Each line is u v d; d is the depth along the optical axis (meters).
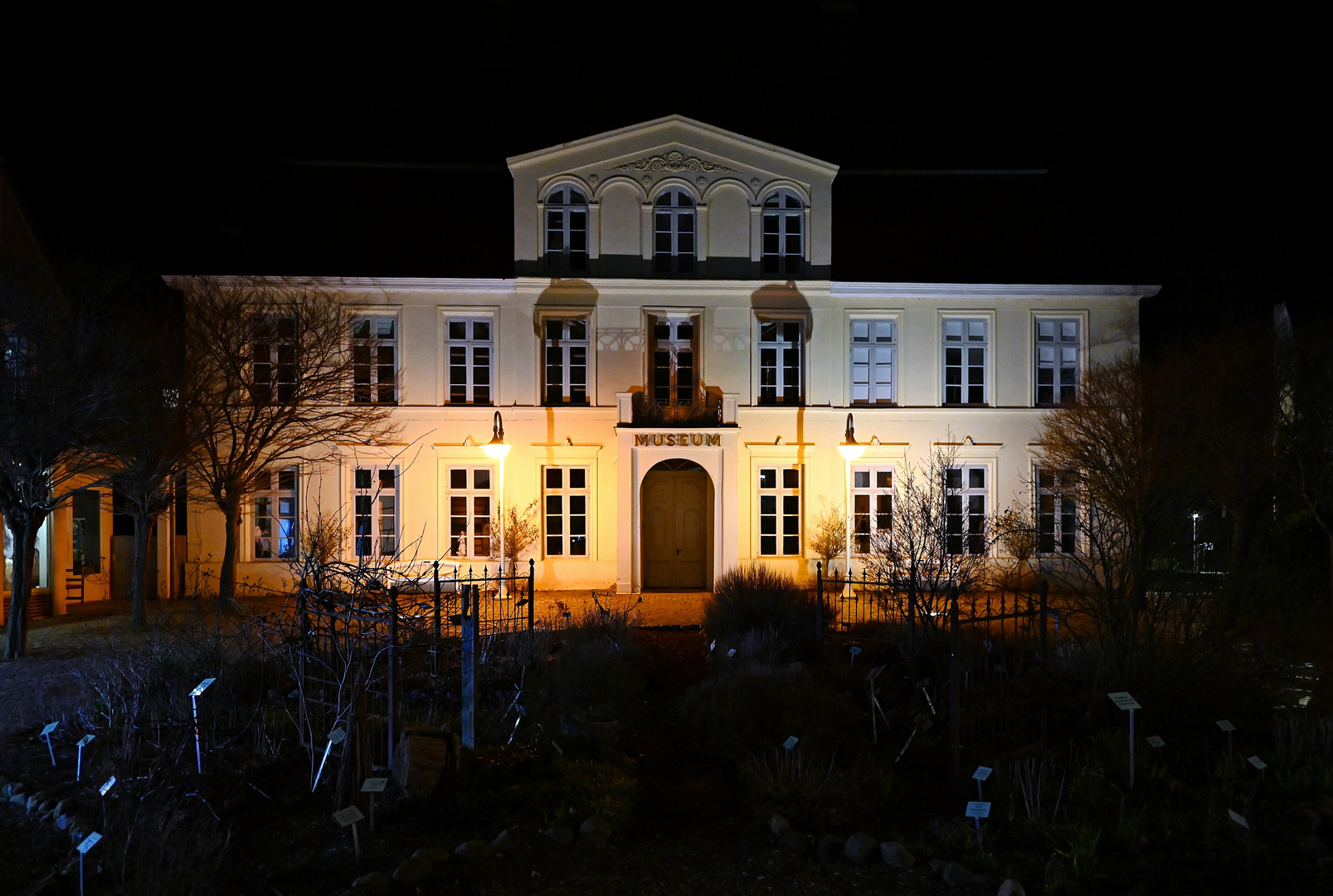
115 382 15.61
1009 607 18.56
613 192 23.98
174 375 18.39
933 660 11.80
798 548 24.16
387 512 23.77
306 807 7.50
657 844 7.23
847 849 6.87
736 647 13.16
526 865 6.61
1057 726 9.80
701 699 10.48
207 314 20.22
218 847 6.67
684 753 9.73
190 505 23.16
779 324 24.42
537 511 23.66
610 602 21.39
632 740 10.20
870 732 9.80
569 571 23.72
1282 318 24.80
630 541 23.11
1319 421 15.91
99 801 7.46
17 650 15.02
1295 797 7.82
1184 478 12.45
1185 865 6.66
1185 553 10.83
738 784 8.50
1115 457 13.57
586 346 23.98
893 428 24.44
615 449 23.88
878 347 24.73
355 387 21.88
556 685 11.16
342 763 7.51
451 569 23.45
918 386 24.56
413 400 23.64
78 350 15.38
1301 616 10.77
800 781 8.03
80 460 16.58
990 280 24.84
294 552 19.89
